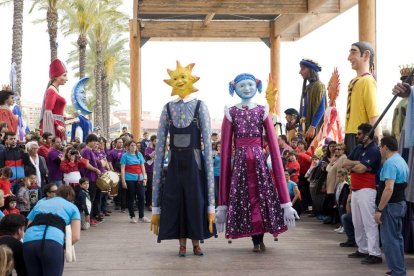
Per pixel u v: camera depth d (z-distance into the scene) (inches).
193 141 328.8
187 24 837.8
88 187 450.6
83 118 610.5
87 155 474.9
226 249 348.5
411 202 315.3
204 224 326.3
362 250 315.0
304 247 354.6
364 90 346.9
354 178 306.3
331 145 458.9
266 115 341.1
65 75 492.4
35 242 216.4
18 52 922.1
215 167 575.8
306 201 553.3
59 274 218.5
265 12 698.8
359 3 556.1
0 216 283.0
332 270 284.2
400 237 266.5
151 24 832.3
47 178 429.1
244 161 337.1
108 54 1657.2
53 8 1091.3
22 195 356.8
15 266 220.7
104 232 429.1
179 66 333.7
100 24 1477.6
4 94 418.0
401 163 264.7
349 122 355.9
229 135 341.1
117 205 623.5
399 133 345.7
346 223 354.9
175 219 324.5
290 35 852.0
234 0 695.7
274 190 338.3
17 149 368.8
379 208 264.4
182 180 325.4
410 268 293.0
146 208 617.3
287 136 610.9
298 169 540.1
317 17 768.3
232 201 335.3
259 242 339.3
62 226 224.4
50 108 477.7
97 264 300.5
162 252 338.3
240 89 343.3
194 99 332.8
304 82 545.0
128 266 295.0
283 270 283.9
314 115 529.3
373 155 297.3
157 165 334.3
